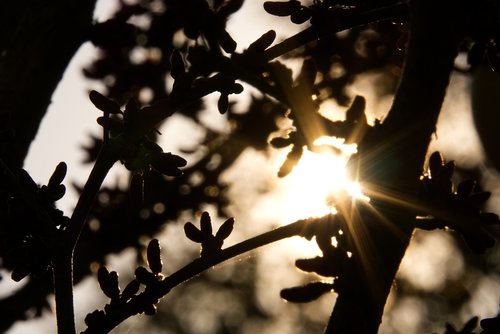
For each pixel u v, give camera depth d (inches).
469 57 19.5
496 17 18.7
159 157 19.2
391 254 18.3
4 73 23.6
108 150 19.2
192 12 19.9
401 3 19.6
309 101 19.5
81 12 24.4
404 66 18.5
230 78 19.4
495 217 18.8
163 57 31.6
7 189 19.1
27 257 19.1
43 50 23.9
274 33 19.6
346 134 19.2
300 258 18.8
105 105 19.3
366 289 18.3
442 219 18.7
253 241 19.0
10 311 28.5
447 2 18.4
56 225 19.3
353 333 18.2
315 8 19.7
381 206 18.4
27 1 24.0
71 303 19.0
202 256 19.0
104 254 31.3
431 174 18.8
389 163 18.4
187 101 19.4
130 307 18.9
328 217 18.8
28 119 23.7
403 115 18.4
